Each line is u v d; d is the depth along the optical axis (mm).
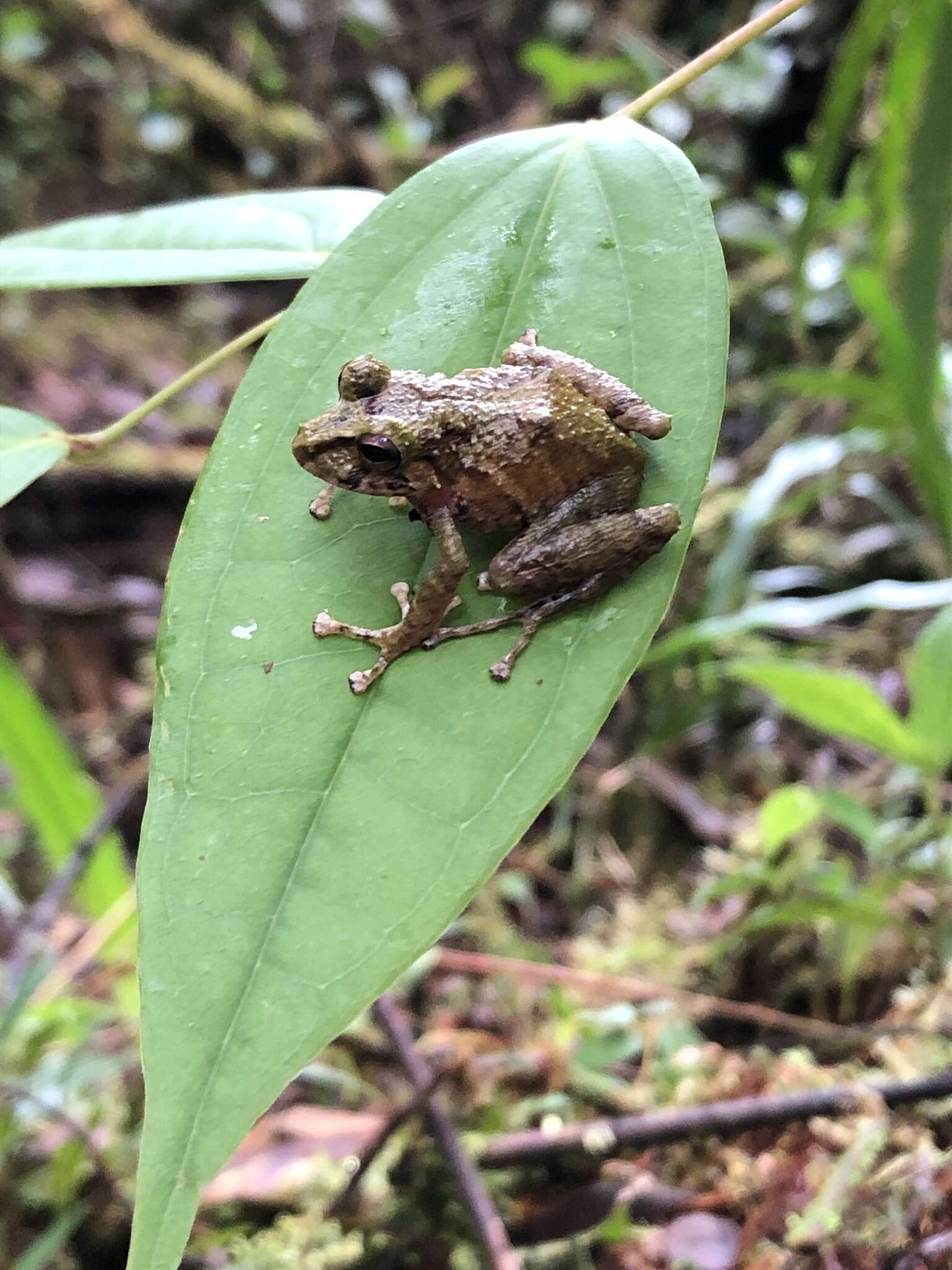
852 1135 137
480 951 206
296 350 105
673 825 246
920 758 150
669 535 100
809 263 310
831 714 151
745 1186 138
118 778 298
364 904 86
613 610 100
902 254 193
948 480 183
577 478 104
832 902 156
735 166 373
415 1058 152
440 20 531
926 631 144
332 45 529
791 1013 177
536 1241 140
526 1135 144
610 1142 138
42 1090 158
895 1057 148
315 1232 143
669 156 106
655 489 104
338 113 530
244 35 526
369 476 102
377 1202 145
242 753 92
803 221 191
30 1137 159
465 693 96
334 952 84
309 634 97
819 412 304
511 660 97
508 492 104
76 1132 149
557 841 248
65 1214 149
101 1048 181
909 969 170
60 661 343
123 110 500
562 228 106
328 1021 81
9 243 120
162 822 89
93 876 202
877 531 278
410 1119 150
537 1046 166
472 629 99
